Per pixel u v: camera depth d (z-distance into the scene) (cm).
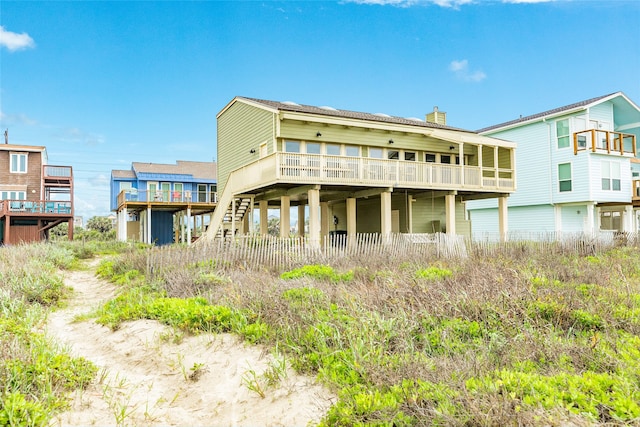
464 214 2386
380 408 350
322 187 1747
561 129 2428
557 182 2436
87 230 4938
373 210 2295
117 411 425
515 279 737
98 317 801
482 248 1459
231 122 2250
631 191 2470
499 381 359
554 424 294
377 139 2016
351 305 638
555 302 604
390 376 404
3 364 434
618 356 425
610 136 2517
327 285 832
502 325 543
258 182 1666
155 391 482
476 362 424
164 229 3322
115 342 647
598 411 318
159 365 552
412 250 1367
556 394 333
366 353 464
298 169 1548
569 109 2342
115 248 2230
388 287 735
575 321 569
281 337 561
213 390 475
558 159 2425
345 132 1925
